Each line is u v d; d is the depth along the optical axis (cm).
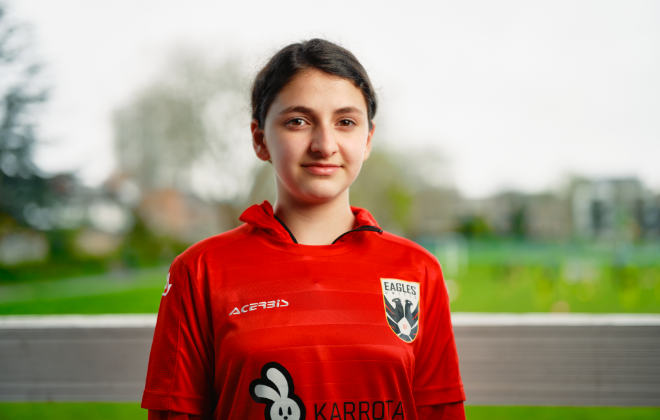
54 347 138
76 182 2562
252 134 111
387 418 93
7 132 2283
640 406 130
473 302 1341
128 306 1448
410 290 103
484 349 134
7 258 2484
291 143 97
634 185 4162
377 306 98
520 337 134
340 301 97
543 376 133
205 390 98
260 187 2069
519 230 4172
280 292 97
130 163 2438
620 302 1367
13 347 138
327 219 107
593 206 4188
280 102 98
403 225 3033
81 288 2022
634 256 2917
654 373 131
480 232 3869
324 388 91
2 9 2230
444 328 108
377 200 2352
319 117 96
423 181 2903
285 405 90
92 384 138
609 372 132
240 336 92
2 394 137
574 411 389
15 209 2373
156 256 3103
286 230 104
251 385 90
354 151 99
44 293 1841
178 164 2253
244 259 100
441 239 3328
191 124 2136
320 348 92
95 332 138
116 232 3123
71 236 2711
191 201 3347
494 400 133
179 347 96
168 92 2180
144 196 3134
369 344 94
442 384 105
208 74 2122
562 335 133
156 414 96
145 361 138
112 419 384
